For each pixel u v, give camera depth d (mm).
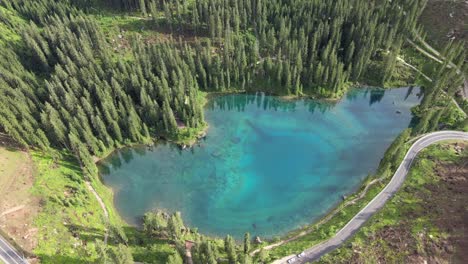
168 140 110875
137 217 89625
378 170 97312
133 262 72062
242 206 92938
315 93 128500
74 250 74250
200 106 118000
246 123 119938
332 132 116062
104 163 104438
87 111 102312
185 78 120500
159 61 119500
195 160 106125
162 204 93375
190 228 86688
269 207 92500
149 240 80062
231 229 87000
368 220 83062
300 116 122750
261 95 129500
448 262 72750
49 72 123312
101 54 121812
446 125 109375
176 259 65625
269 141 112688
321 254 76062
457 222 79312
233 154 108000
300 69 124188
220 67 127000
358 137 113812
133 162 106188
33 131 93938
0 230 75125
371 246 76125
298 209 91750
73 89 107062
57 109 102250
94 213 85562
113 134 107062
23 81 108062
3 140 95062
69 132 99062
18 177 86812
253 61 129750
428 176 91875
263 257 73000
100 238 78688
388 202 86938
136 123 106812
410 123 118875
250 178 100625
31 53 125562
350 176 100562
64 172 92375
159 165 104875
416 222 80188
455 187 88188
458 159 95812
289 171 102750
